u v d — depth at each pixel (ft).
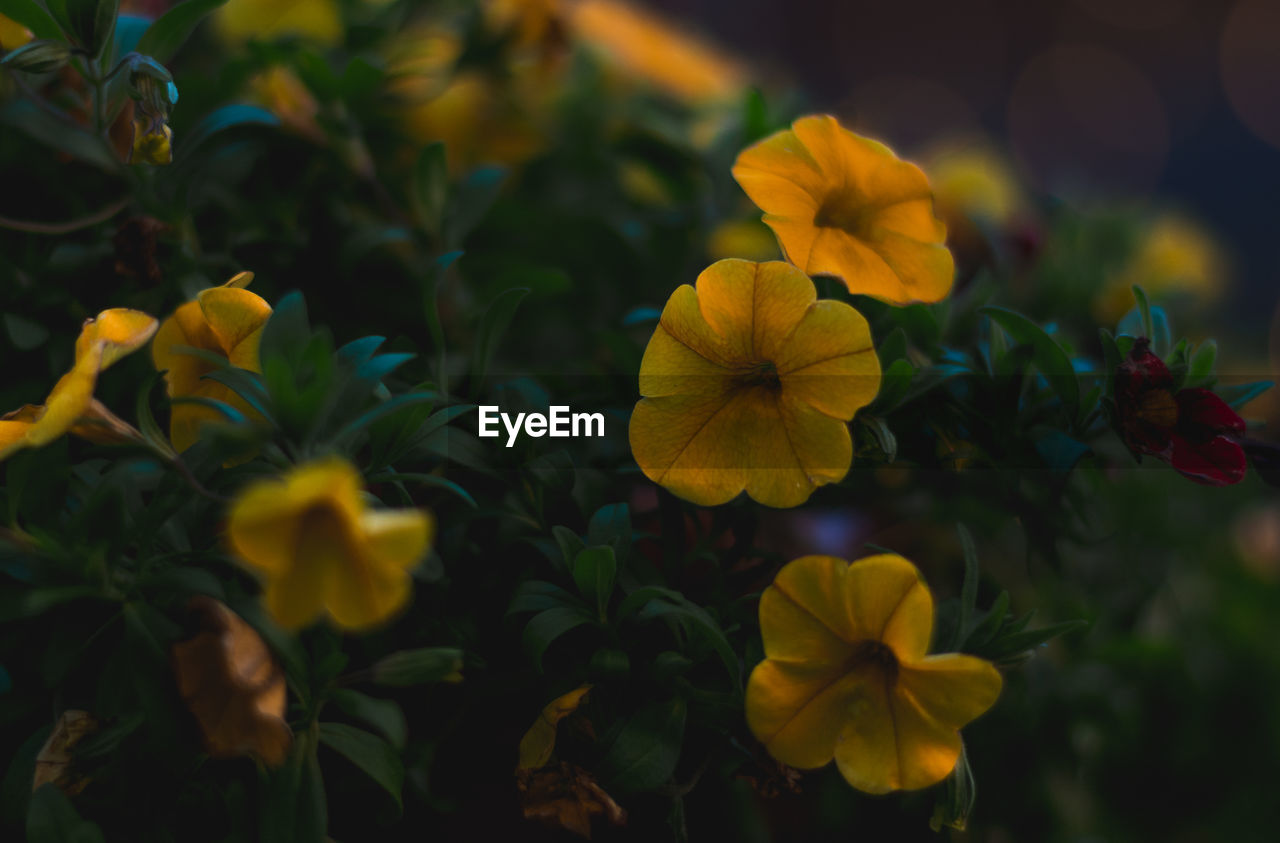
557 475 0.81
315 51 0.91
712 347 0.74
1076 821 1.01
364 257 0.93
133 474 0.77
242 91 0.94
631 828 0.80
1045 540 0.82
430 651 0.71
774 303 0.72
